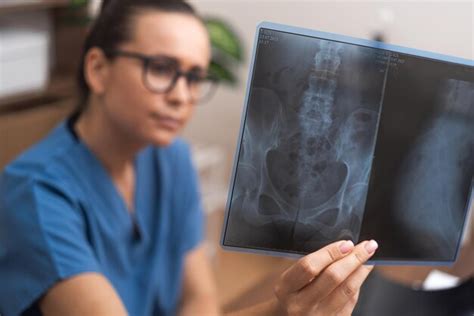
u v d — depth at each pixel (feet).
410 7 6.94
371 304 2.81
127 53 3.09
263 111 1.85
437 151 1.94
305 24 7.68
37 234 2.90
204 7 8.30
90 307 2.80
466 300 2.75
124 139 3.26
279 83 1.84
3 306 2.97
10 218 3.00
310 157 1.88
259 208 1.89
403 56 1.88
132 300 3.46
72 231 2.98
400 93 1.89
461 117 1.94
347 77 1.86
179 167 3.78
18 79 6.50
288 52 1.83
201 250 3.99
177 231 3.82
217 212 7.59
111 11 3.19
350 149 1.89
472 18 6.64
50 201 3.00
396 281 2.93
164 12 3.12
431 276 3.14
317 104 1.86
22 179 3.06
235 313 2.16
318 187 1.90
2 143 6.37
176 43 3.07
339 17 7.42
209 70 7.03
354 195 1.92
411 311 2.79
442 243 2.02
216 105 8.51
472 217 3.92
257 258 7.56
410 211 1.97
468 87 1.92
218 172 8.05
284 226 1.91
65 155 3.20
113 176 3.36
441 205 1.98
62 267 2.86
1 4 6.15
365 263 1.98
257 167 1.87
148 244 3.56
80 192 3.17
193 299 3.84
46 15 6.79
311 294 1.90
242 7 8.07
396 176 1.94
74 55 7.32
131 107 3.14
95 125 3.27
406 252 2.00
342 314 1.94
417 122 1.92
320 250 1.86
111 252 3.32
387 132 1.90
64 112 6.93
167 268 3.78
